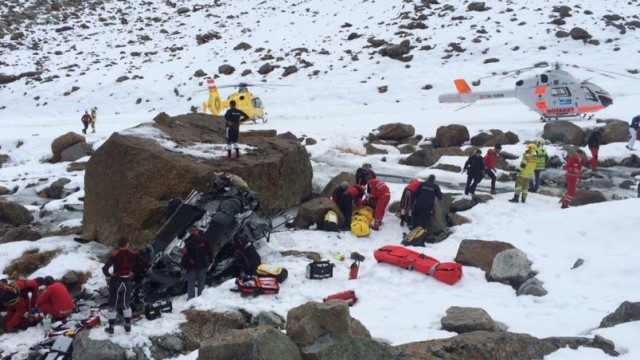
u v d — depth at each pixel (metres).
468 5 49.69
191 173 13.03
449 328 8.46
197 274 10.60
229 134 14.43
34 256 12.39
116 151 13.23
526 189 15.17
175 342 8.59
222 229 11.69
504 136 22.55
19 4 66.44
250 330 7.26
